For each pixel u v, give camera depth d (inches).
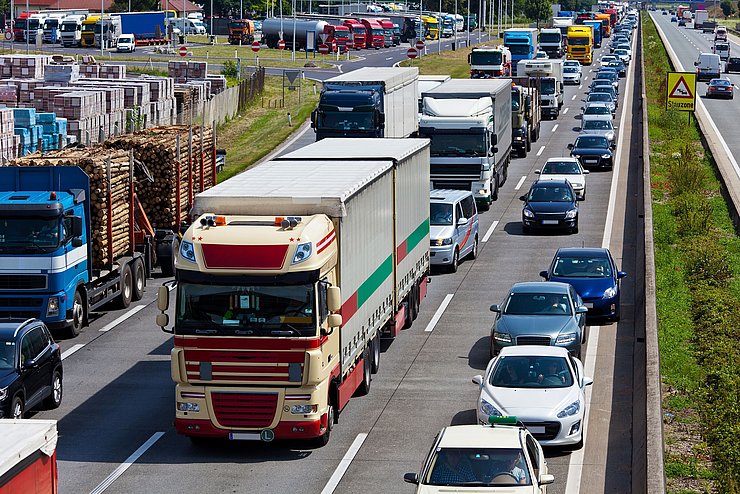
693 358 1843.0
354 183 1619.1
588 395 1694.1
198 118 5246.1
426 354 1959.9
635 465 1346.0
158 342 2103.8
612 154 4471.0
